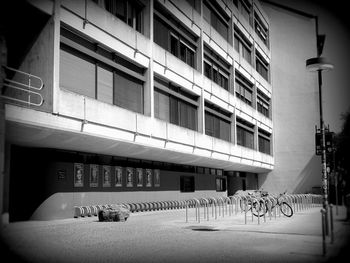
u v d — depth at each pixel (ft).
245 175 163.32
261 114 161.38
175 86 94.17
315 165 169.17
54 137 55.88
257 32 167.73
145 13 80.89
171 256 31.04
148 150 79.20
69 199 65.36
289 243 38.17
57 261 29.04
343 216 71.77
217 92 115.24
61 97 54.95
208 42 111.75
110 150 71.36
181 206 97.25
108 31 66.95
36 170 62.28
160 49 84.12
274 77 178.91
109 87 69.62
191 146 95.25
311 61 44.78
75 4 59.11
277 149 175.32
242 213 79.46
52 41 54.03
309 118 172.35
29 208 61.67
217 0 120.98
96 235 43.78
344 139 88.74
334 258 31.45
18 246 35.81
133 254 31.89
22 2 50.65
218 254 31.99
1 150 43.52
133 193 82.94
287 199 82.33
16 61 55.57
